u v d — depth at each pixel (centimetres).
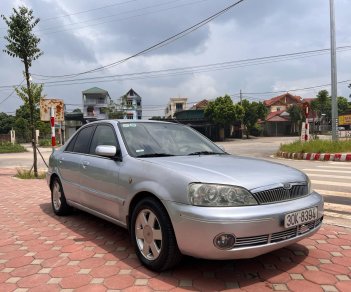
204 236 309
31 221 584
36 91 1270
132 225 389
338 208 616
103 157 465
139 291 321
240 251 307
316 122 5541
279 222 321
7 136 5678
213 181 327
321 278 340
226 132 5634
